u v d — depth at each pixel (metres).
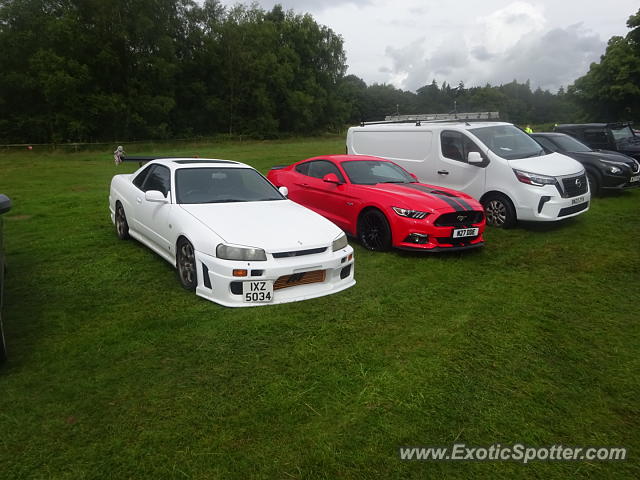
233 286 3.99
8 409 2.64
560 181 6.98
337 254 4.42
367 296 4.51
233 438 2.44
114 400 2.75
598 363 3.29
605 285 4.88
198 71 53.84
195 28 52.66
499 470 2.27
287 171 7.75
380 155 9.15
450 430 2.55
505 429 2.57
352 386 2.95
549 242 6.57
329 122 68.50
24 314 3.97
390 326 3.84
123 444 2.38
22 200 10.34
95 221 7.89
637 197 10.00
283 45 64.25
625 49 39.91
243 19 56.12
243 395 2.83
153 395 2.81
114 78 43.62
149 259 5.56
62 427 2.50
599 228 7.36
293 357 3.30
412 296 4.54
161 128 45.28
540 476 2.24
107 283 4.74
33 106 41.38
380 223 5.99
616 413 2.74
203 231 4.23
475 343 3.57
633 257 5.82
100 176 16.23
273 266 3.99
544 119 126.19
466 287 4.82
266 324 3.79
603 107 42.19
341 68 70.75
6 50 39.12
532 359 3.34
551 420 2.66
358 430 2.53
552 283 4.94
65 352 3.31
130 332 3.62
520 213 7.11
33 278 4.88
